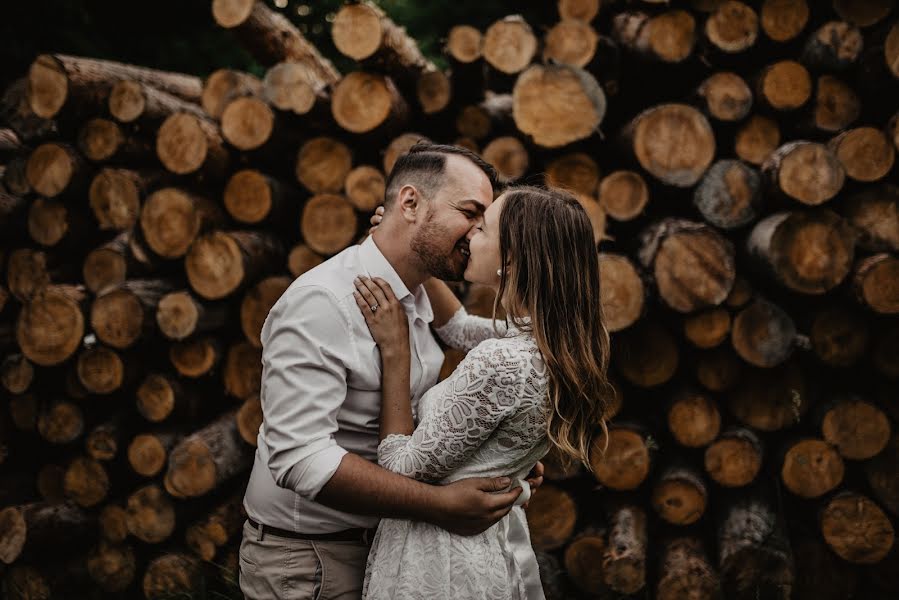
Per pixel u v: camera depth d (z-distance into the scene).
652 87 3.12
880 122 2.97
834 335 2.68
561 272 1.53
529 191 1.59
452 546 1.52
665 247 2.56
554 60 2.84
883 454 2.72
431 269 1.70
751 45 2.91
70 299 2.97
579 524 2.82
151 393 2.96
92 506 3.02
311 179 3.12
